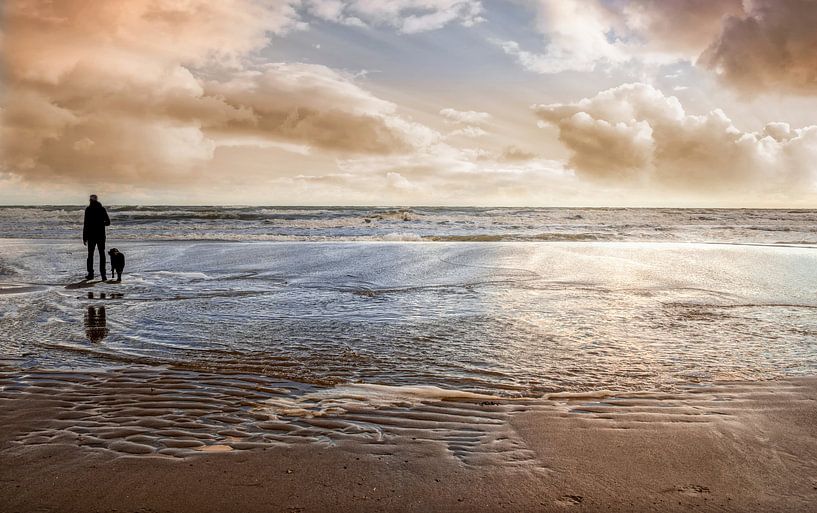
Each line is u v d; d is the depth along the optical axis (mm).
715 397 4535
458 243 20734
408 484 3072
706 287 10852
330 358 5750
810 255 16328
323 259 15570
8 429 3844
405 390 4742
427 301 9312
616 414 4164
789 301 9320
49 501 2861
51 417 4082
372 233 27609
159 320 7723
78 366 5445
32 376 5109
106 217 12047
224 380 5016
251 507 2826
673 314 8188
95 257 16219
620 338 6652
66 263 14984
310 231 28750
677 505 2848
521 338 6668
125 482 3074
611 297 9703
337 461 3359
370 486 3047
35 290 10570
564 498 2926
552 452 3494
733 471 3227
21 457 3387
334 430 3863
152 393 4648
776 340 6543
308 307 8750
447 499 2912
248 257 16172
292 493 2967
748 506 2836
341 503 2867
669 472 3217
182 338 6652
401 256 16141
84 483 3059
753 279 11867
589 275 12453
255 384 4906
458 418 4098
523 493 2977
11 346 6246
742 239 25812
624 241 24703
